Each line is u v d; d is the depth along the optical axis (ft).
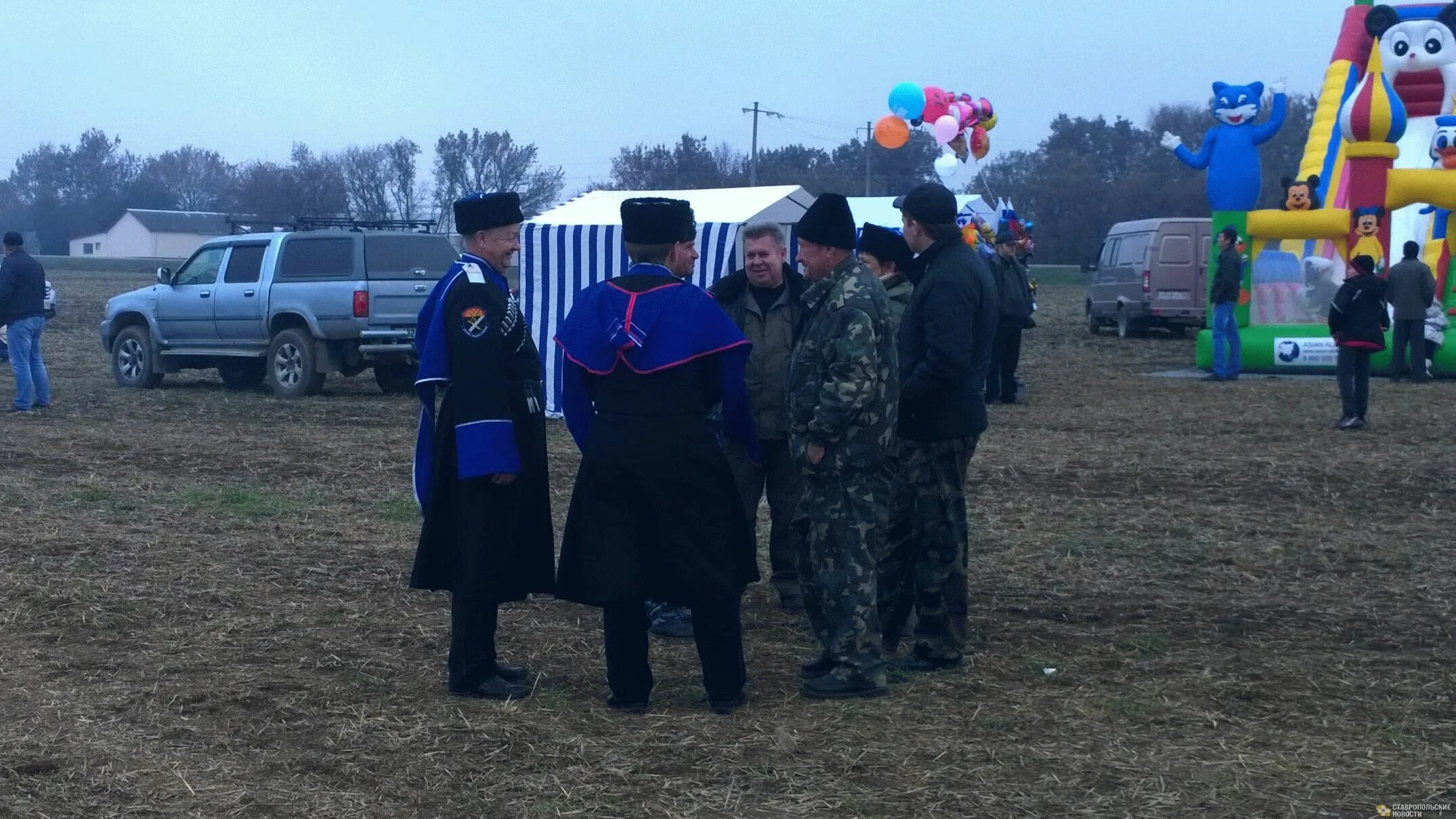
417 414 46.29
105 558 24.00
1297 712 16.25
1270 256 65.10
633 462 15.85
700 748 14.99
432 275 51.29
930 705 16.56
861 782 13.99
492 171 233.96
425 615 20.72
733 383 16.19
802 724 15.84
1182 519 28.53
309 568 23.44
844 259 16.39
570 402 16.53
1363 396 43.01
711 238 37.11
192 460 35.63
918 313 17.40
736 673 16.38
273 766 14.43
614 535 15.97
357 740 15.23
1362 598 22.02
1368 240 59.67
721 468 16.25
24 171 346.13
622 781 14.05
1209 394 54.49
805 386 16.43
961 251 17.26
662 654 19.22
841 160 285.84
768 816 13.15
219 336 52.60
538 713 16.20
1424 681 17.47
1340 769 14.35
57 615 20.27
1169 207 234.38
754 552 16.67
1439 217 65.31
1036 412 48.34
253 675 17.56
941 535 17.72
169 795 13.60
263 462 35.35
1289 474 34.24
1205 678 17.58
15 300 45.98
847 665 16.74
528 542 16.85
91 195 345.31
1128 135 287.89
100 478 32.58
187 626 19.89
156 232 311.88
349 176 240.32
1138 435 41.75
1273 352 62.75
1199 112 268.41
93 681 17.28
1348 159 60.18
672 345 15.90
